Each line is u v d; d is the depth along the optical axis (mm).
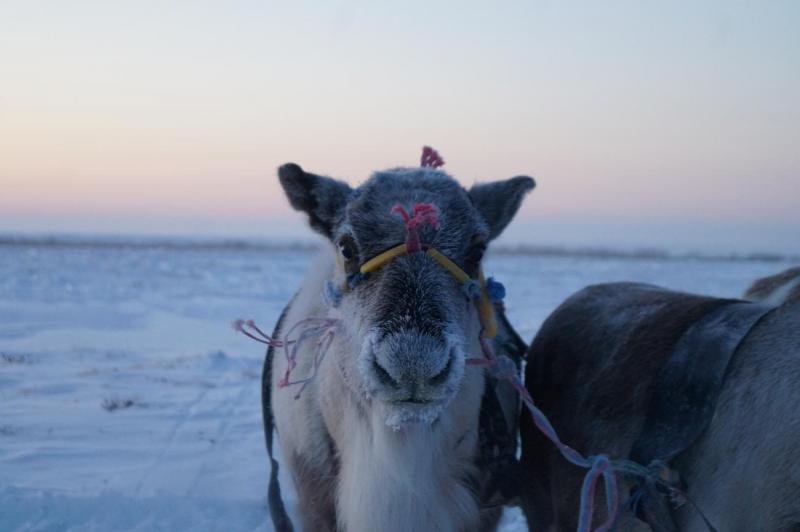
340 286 3508
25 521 5777
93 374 11805
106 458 7688
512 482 3865
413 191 3477
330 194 3641
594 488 3348
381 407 3184
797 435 2764
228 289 28531
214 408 9875
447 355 2979
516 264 60500
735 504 2922
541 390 4367
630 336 3848
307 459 3977
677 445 3096
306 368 4012
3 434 8383
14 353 13242
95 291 25781
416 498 3387
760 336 3111
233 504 6297
